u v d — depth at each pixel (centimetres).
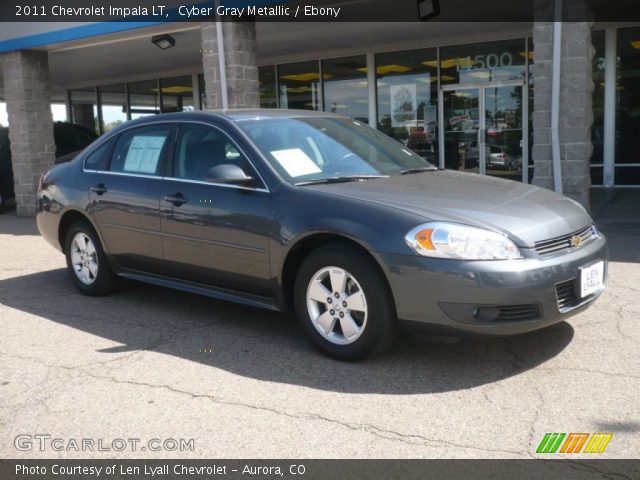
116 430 321
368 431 311
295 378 376
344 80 1536
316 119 512
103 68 1653
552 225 379
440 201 390
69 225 593
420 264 356
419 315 361
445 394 347
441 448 293
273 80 1633
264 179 430
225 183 430
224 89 939
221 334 461
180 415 334
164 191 488
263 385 368
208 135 477
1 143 1296
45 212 599
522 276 350
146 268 518
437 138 1443
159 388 369
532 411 324
